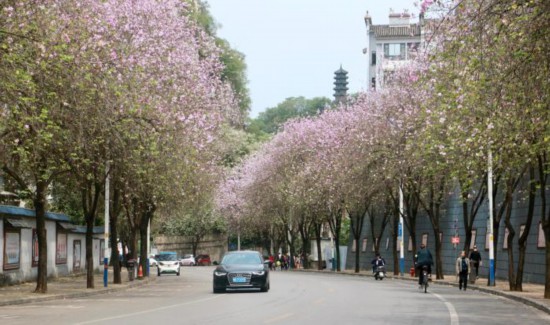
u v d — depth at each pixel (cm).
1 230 3912
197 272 7569
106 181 4212
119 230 7112
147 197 4728
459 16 1938
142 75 3253
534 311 2478
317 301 2773
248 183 8331
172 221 10525
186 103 3850
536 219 4488
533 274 4494
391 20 10100
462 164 2995
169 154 3691
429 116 3316
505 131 2325
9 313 2353
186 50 4138
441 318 2102
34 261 4541
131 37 3516
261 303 2669
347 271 7525
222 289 3400
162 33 3725
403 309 2420
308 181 6844
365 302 2736
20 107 2491
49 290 3712
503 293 3412
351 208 6675
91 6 3177
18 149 2677
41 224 3472
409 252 7056
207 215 10381
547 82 1841
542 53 1769
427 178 4784
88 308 2553
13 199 4497
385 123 5253
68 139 2903
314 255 11325
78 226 5791
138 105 3033
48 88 2652
